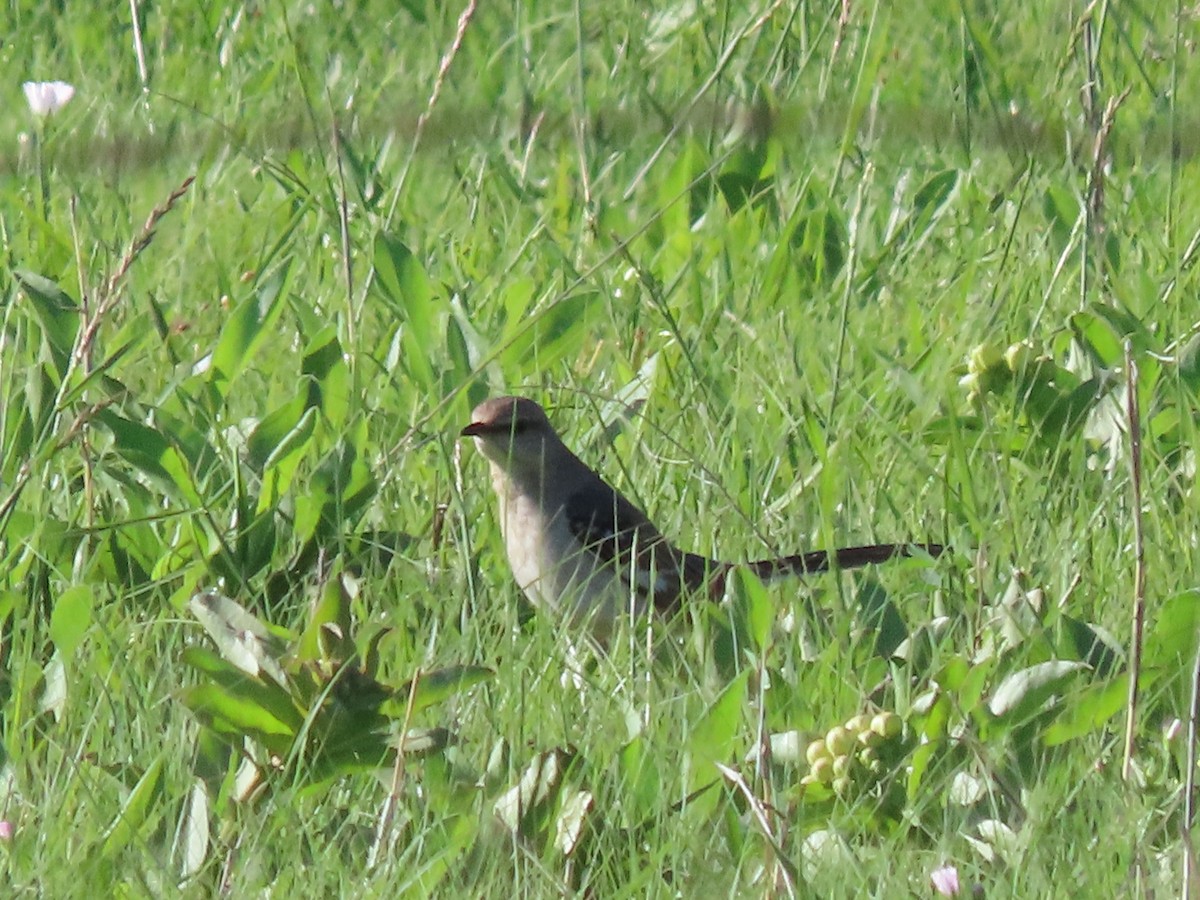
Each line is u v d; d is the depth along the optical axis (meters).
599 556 10.38
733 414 11.48
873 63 13.71
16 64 17.44
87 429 10.45
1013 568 9.91
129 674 8.66
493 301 13.16
